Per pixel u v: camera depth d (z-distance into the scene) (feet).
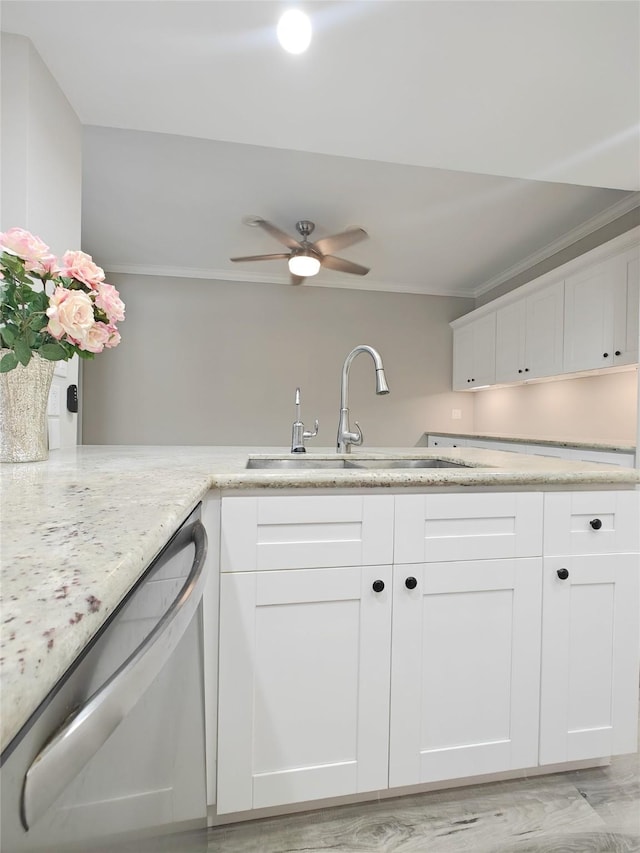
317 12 4.35
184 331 14.93
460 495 3.80
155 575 1.82
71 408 5.88
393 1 4.24
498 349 13.38
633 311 8.45
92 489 2.59
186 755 2.38
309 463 5.78
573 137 6.26
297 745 3.57
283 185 9.44
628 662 4.12
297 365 15.57
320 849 3.49
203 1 4.25
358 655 3.64
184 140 7.95
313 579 3.56
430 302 16.46
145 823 1.61
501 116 5.84
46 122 5.04
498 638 3.88
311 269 10.59
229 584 3.46
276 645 3.52
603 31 4.57
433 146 6.48
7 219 4.61
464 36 4.62
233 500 3.45
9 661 0.80
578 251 11.43
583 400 11.12
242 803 3.51
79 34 4.61
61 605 1.01
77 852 1.08
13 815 0.85
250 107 5.67
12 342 3.62
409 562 3.71
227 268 14.65
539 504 3.94
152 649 1.44
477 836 3.61
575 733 4.03
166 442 14.80
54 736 1.00
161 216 10.93
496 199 9.87
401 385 16.20
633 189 7.65
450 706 3.80
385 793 3.96
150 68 5.05
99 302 3.90
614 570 4.08
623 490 4.11
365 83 5.25
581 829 3.68
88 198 10.05
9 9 4.33
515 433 13.98
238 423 15.23
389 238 11.96
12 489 2.58
